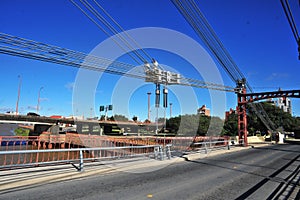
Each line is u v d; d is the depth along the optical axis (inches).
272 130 1968.5
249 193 280.5
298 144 1549.0
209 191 285.7
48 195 251.6
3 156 838.5
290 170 462.0
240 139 1114.7
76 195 254.5
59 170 358.9
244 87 1119.6
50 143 1211.9
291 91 994.7
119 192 270.1
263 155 759.7
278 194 280.1
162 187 298.8
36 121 2116.1
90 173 361.7
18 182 282.5
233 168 469.1
